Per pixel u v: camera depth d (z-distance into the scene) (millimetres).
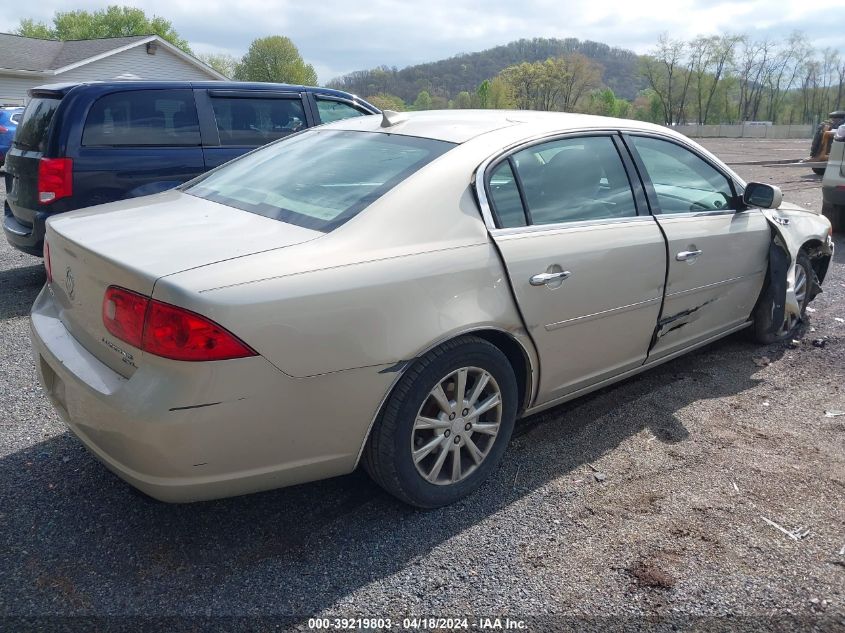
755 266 4273
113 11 70125
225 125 6219
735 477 3162
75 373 2463
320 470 2525
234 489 2377
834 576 2516
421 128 3320
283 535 2701
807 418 3760
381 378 2500
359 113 7344
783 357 4617
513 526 2785
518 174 3080
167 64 30672
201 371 2166
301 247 2467
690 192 3908
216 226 2709
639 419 3725
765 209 4391
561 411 3811
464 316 2684
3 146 15289
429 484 2789
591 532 2752
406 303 2537
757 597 2408
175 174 5887
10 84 27344
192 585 2420
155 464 2234
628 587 2447
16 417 3596
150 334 2199
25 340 4742
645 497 2996
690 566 2559
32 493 2926
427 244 2686
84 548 2596
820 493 3037
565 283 3061
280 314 2266
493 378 2902
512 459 3307
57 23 71750
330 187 2938
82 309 2576
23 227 5684
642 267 3416
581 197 3289
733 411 3832
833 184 8320
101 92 5555
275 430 2340
